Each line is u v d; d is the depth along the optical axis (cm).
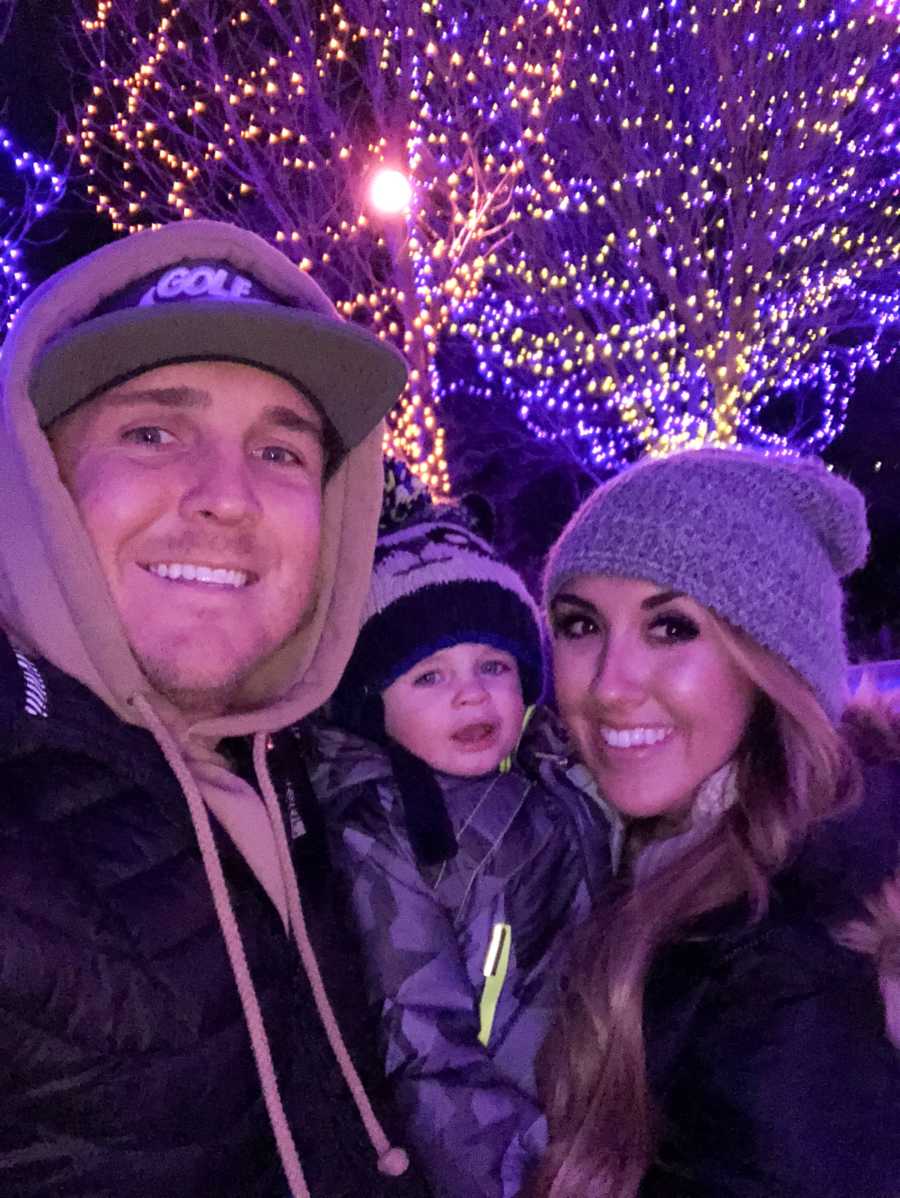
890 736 142
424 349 995
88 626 122
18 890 109
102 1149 112
